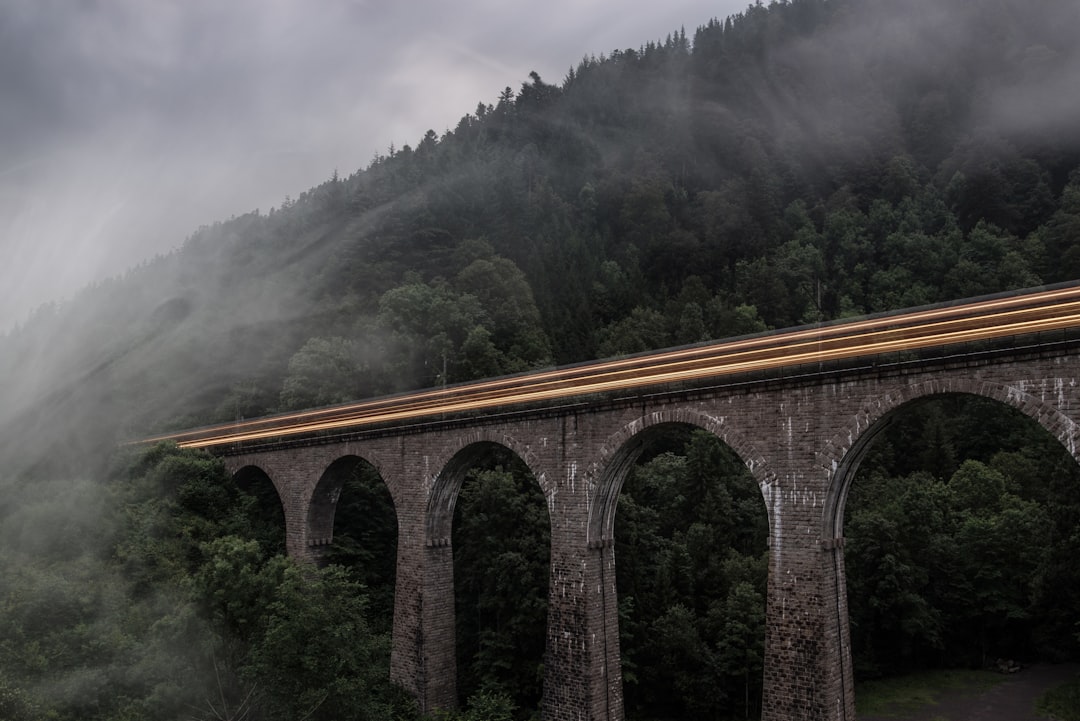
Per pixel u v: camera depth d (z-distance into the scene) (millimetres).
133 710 32625
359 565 56656
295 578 35438
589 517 37562
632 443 36906
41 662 33594
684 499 66562
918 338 31547
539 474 39625
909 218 113438
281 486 54531
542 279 103750
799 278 106688
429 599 44500
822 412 30953
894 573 58812
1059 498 59469
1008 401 26797
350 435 49406
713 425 33938
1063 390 25656
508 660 49938
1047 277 94938
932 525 63438
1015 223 108812
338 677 33250
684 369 41906
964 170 116875
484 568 53562
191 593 37656
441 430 44125
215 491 56500
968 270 96812
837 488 31078
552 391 44406
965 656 59906
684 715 51500
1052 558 58625
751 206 126250
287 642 32969
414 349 80750
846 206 122562
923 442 79625
